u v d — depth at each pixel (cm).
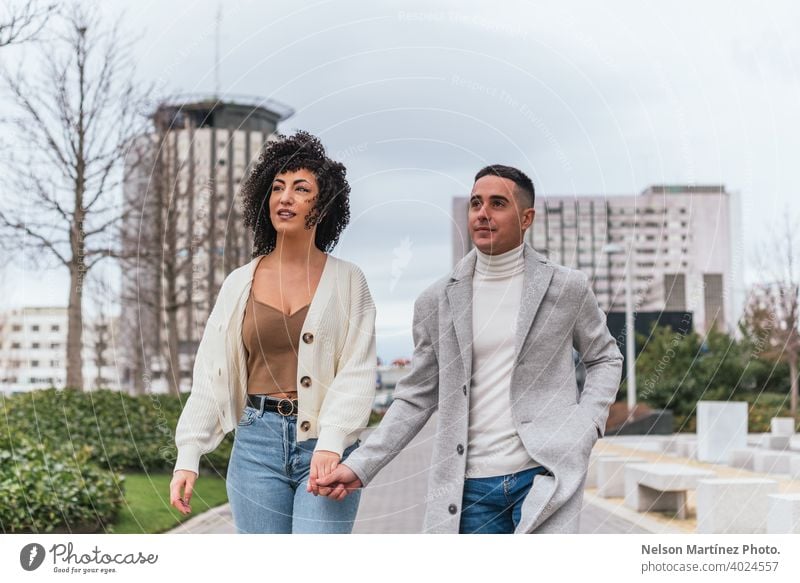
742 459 972
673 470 674
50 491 480
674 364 1486
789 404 1386
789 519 468
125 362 851
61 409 699
